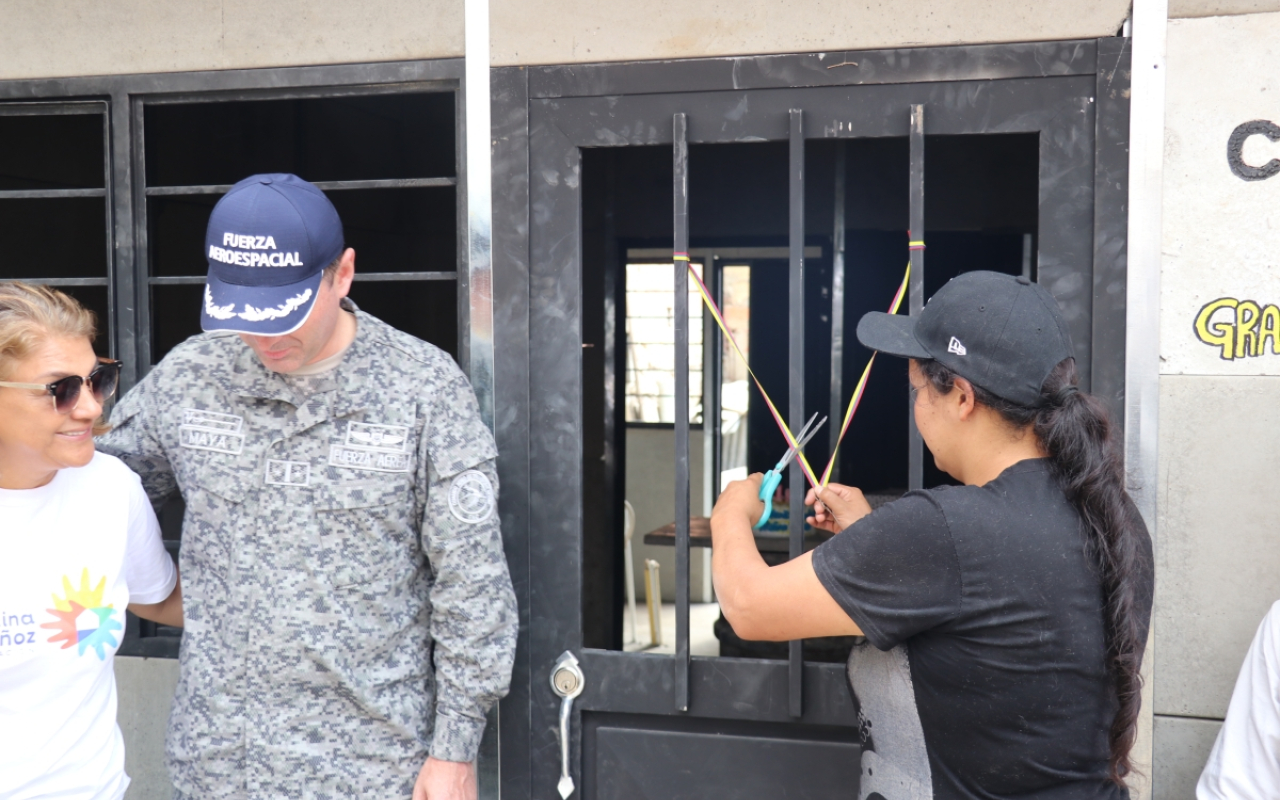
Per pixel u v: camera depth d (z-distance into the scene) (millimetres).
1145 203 1571
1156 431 1600
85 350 1206
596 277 3217
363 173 4445
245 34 1854
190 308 3539
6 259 2672
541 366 1762
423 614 1495
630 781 1775
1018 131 1607
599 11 1703
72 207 2957
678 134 1681
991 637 1058
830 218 2850
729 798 1740
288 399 1407
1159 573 1638
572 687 1752
